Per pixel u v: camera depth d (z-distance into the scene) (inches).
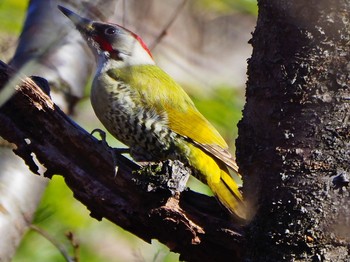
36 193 490.0
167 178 381.4
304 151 350.3
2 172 485.4
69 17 541.0
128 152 503.5
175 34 736.3
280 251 352.8
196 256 395.2
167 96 492.4
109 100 494.3
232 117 563.2
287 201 351.3
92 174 399.9
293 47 353.1
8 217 473.1
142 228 397.4
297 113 352.8
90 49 549.6
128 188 394.0
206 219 387.9
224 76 733.9
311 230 346.6
